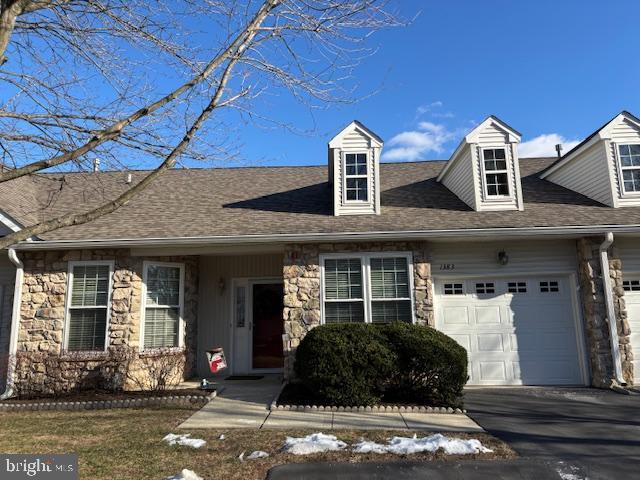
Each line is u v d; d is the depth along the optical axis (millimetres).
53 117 4648
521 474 4559
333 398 7539
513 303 9773
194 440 5668
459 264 9836
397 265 9461
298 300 9352
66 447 5488
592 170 10789
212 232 9555
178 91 4602
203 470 4691
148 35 5316
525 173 13188
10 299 9953
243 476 4535
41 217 10516
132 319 9477
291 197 11734
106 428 6383
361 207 10461
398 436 5871
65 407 7824
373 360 7582
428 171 13766
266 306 11781
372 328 8008
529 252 9781
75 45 5336
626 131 10352
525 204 10711
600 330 9070
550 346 9578
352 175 10633
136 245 9359
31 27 5082
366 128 10766
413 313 9180
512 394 8562
